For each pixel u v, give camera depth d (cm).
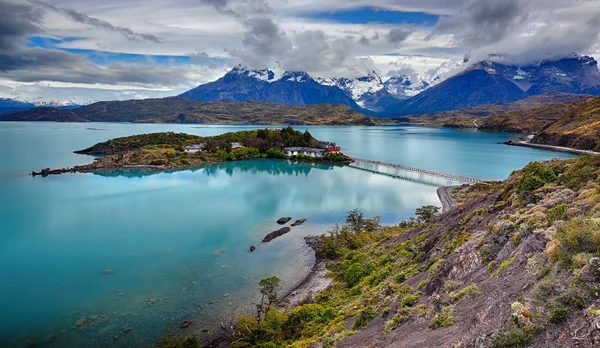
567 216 2475
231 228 7944
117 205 9931
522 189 3678
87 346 3862
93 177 14250
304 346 3053
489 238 2959
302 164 18175
